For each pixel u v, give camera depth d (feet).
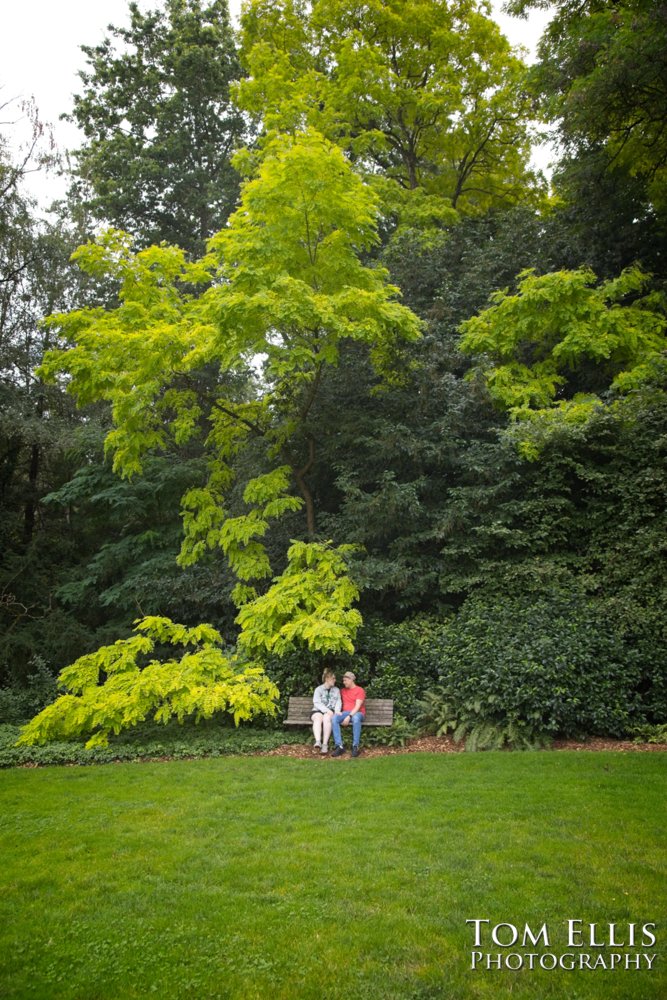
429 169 78.02
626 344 46.21
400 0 65.26
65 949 14.70
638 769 26.89
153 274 43.60
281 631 37.73
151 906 16.51
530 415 44.55
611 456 43.70
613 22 47.73
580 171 55.42
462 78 67.36
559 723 33.55
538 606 38.06
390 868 18.28
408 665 41.34
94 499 61.21
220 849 19.97
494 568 42.65
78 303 73.05
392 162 78.54
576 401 47.47
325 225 42.88
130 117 81.20
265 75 62.18
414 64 68.18
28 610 64.95
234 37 79.82
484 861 18.40
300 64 67.67
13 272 67.21
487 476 43.93
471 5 66.74
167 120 78.84
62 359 40.29
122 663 37.63
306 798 24.88
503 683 33.81
